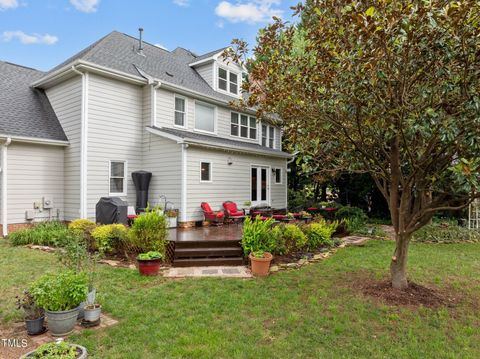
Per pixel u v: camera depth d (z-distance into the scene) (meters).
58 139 10.95
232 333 3.85
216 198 12.39
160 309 4.52
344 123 4.72
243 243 7.37
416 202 5.17
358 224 12.23
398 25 3.52
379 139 4.71
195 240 7.74
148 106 12.07
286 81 4.86
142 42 14.75
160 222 7.36
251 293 5.21
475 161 3.72
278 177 16.44
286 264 7.09
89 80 10.70
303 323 4.16
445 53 3.67
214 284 5.68
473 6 3.36
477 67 3.71
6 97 11.30
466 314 4.50
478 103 3.56
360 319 4.29
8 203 9.87
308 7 4.72
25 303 3.79
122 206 9.42
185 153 11.05
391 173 5.12
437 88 3.92
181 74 14.33
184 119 12.95
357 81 3.97
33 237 8.62
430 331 3.98
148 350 3.44
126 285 5.52
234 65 16.08
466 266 7.03
